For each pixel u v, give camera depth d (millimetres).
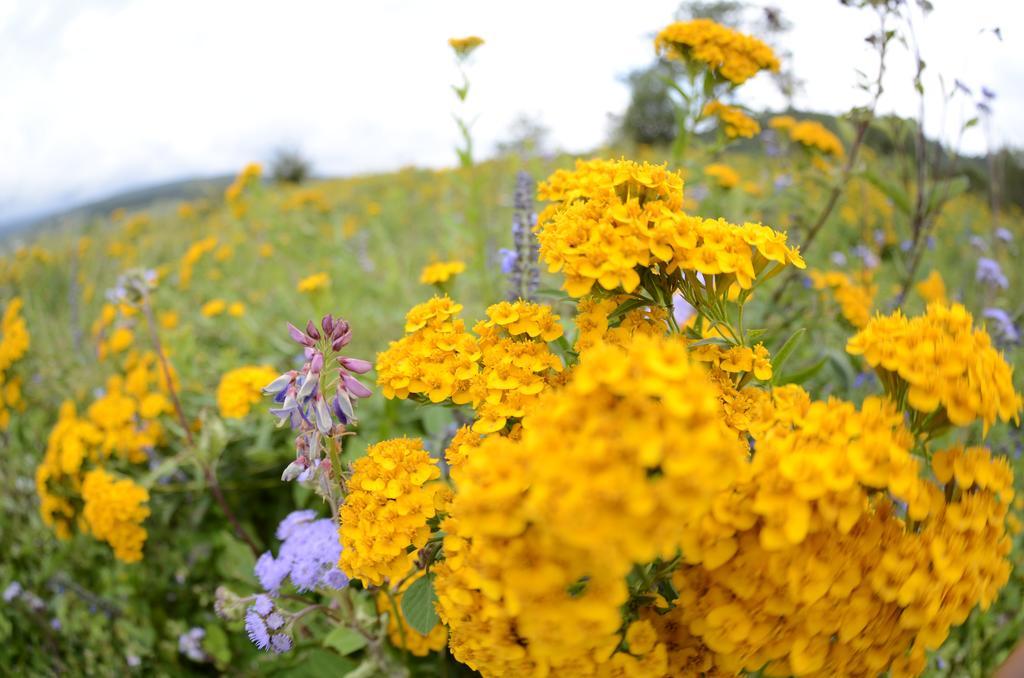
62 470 472
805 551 163
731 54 429
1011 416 179
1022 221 1104
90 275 1257
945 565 167
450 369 231
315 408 235
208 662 418
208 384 611
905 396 194
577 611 150
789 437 168
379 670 309
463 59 515
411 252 1021
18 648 450
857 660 174
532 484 144
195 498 457
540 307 229
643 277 232
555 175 270
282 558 295
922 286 538
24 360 744
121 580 446
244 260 1188
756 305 521
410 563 211
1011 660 203
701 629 172
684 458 130
